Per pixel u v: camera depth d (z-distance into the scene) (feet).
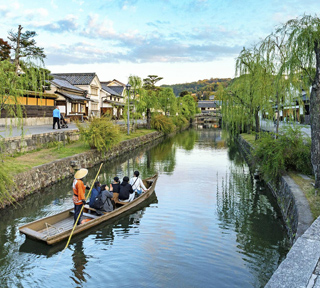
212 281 18.54
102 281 18.60
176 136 138.00
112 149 68.59
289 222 26.04
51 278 18.95
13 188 33.45
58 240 23.11
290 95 39.40
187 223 28.58
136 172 36.27
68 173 46.96
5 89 28.48
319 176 27.68
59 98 100.37
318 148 27.37
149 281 18.51
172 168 58.34
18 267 20.34
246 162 66.39
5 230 26.66
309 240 14.78
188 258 21.44
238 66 59.06
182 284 18.16
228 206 34.04
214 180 47.91
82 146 61.93
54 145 57.77
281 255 22.13
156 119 125.39
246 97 62.44
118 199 32.94
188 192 40.27
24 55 30.76
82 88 125.29
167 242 24.20
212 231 26.63
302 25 28.22
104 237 25.13
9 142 44.01
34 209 32.42
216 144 104.58
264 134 42.91
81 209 26.11
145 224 28.19
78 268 20.17
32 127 70.49
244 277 18.99
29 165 39.58
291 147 37.06
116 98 163.94
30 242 23.39
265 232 26.53
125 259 21.30
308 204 23.93
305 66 28.89
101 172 53.36
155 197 37.70
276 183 37.14
